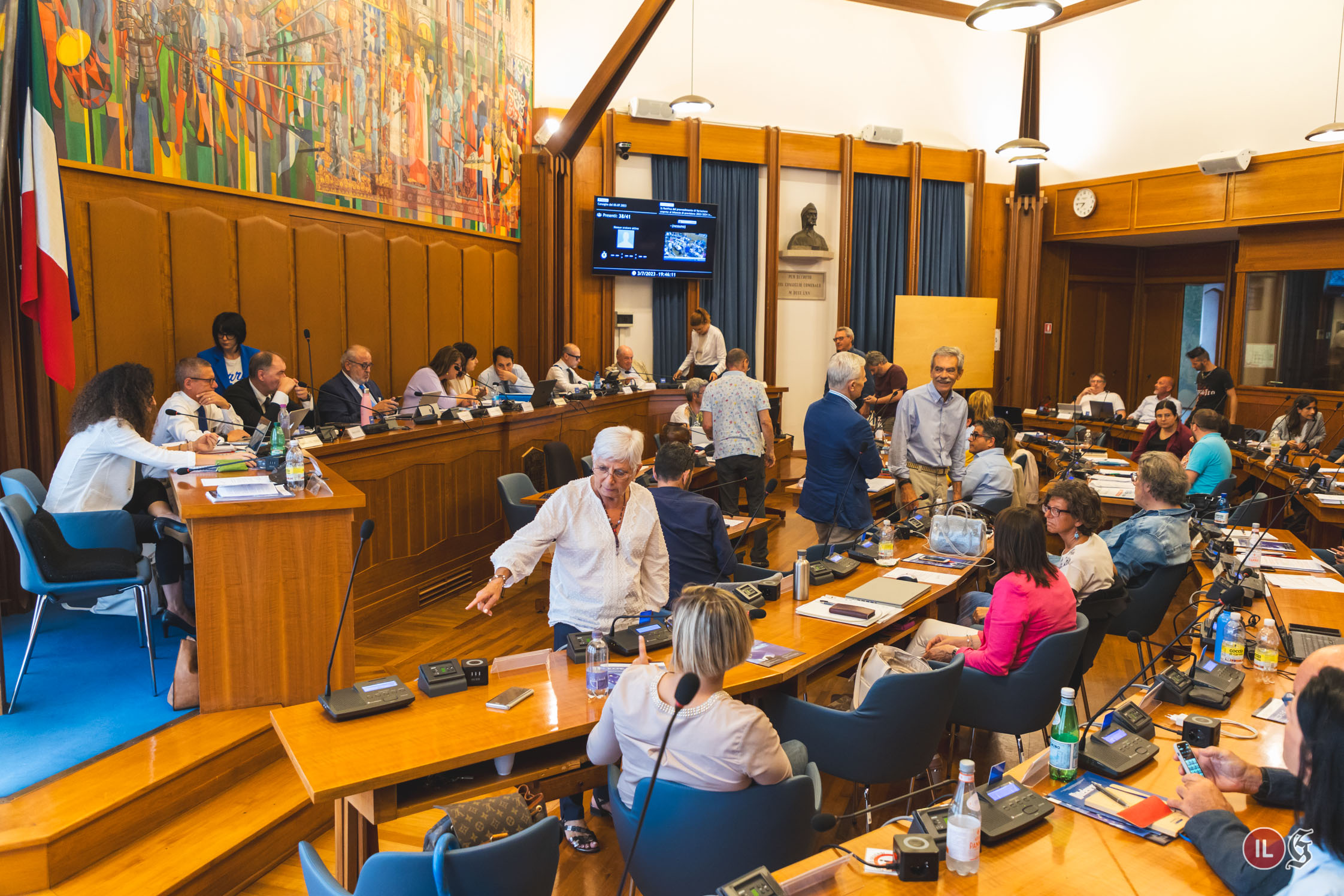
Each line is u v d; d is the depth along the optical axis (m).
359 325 6.92
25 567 3.41
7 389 4.38
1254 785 2.01
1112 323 12.87
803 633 3.16
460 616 5.35
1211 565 4.41
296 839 3.13
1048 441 8.89
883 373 9.02
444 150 7.87
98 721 3.28
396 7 7.09
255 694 3.43
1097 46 11.30
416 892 1.75
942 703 2.80
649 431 8.85
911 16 11.38
